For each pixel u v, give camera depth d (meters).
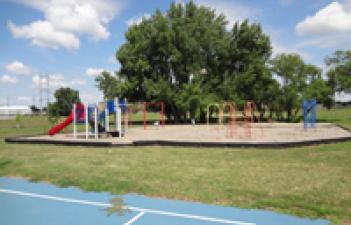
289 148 11.12
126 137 16.88
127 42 36.09
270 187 6.00
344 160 8.66
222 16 37.12
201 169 7.67
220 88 34.44
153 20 36.66
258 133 18.64
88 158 9.69
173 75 36.22
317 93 35.38
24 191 6.25
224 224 4.41
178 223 4.49
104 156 10.05
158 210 5.01
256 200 5.30
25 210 5.18
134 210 5.04
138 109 34.97
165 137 16.45
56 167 8.30
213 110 35.00
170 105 35.03
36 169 8.10
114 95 35.34
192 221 4.55
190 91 32.09
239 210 4.91
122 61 34.69
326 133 17.97
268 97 36.81
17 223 4.64
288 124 28.80
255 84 34.25
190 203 5.30
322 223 4.34
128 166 8.25
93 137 16.95
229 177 6.80
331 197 5.33
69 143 13.31
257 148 11.13
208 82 35.12
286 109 36.91
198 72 34.56
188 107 31.80
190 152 10.58
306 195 5.46
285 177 6.73
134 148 11.92
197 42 34.94
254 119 38.88
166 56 35.34
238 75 34.25
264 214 4.73
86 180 6.86
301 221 4.43
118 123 17.44
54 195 5.95
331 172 7.15
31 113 96.19
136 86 34.75
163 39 33.75
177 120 36.38
